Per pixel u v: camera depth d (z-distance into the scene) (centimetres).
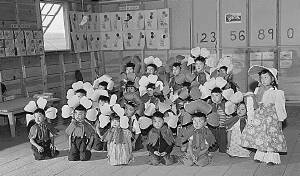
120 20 944
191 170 418
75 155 470
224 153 480
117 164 444
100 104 504
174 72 619
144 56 932
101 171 427
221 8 838
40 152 479
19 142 586
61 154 507
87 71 941
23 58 745
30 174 427
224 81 486
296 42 793
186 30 878
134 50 944
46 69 802
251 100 429
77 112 472
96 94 506
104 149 520
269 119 419
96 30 959
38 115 481
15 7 714
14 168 452
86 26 922
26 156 505
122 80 654
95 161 468
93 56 956
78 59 908
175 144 457
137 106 507
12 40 703
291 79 803
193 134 436
